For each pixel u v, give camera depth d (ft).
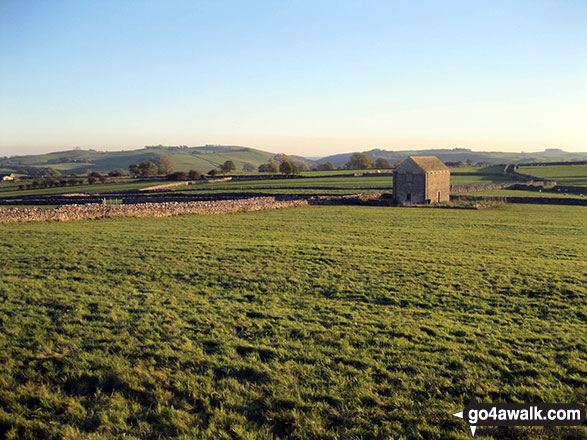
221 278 66.74
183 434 28.60
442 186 231.71
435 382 34.71
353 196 227.61
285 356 39.60
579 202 211.41
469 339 43.34
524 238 112.37
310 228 129.49
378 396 32.86
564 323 48.11
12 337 42.45
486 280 66.49
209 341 42.60
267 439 28.14
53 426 29.40
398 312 52.06
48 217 137.90
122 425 29.58
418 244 101.40
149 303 53.78
